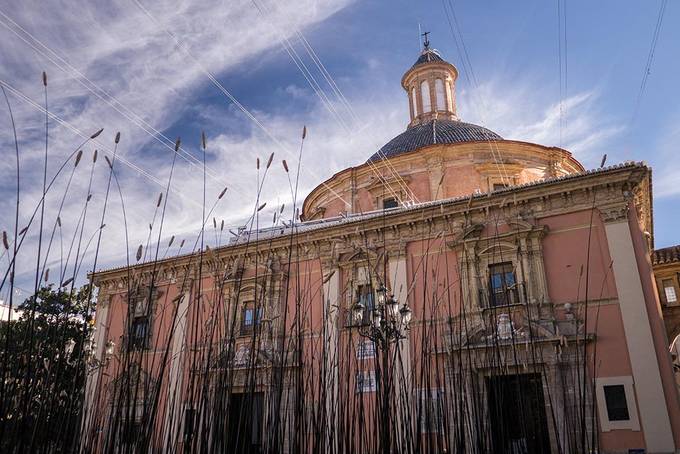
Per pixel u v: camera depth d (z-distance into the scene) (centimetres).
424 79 2828
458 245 1572
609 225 1430
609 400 1275
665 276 2534
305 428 496
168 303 1775
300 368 516
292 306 1731
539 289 1445
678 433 1199
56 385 363
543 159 2158
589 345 1338
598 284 1394
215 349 548
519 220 1516
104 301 2027
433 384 1296
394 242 1684
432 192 2097
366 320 1380
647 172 1462
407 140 2462
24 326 362
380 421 491
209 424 450
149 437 386
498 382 509
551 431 1239
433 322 624
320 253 1792
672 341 2459
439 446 477
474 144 2116
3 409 317
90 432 439
